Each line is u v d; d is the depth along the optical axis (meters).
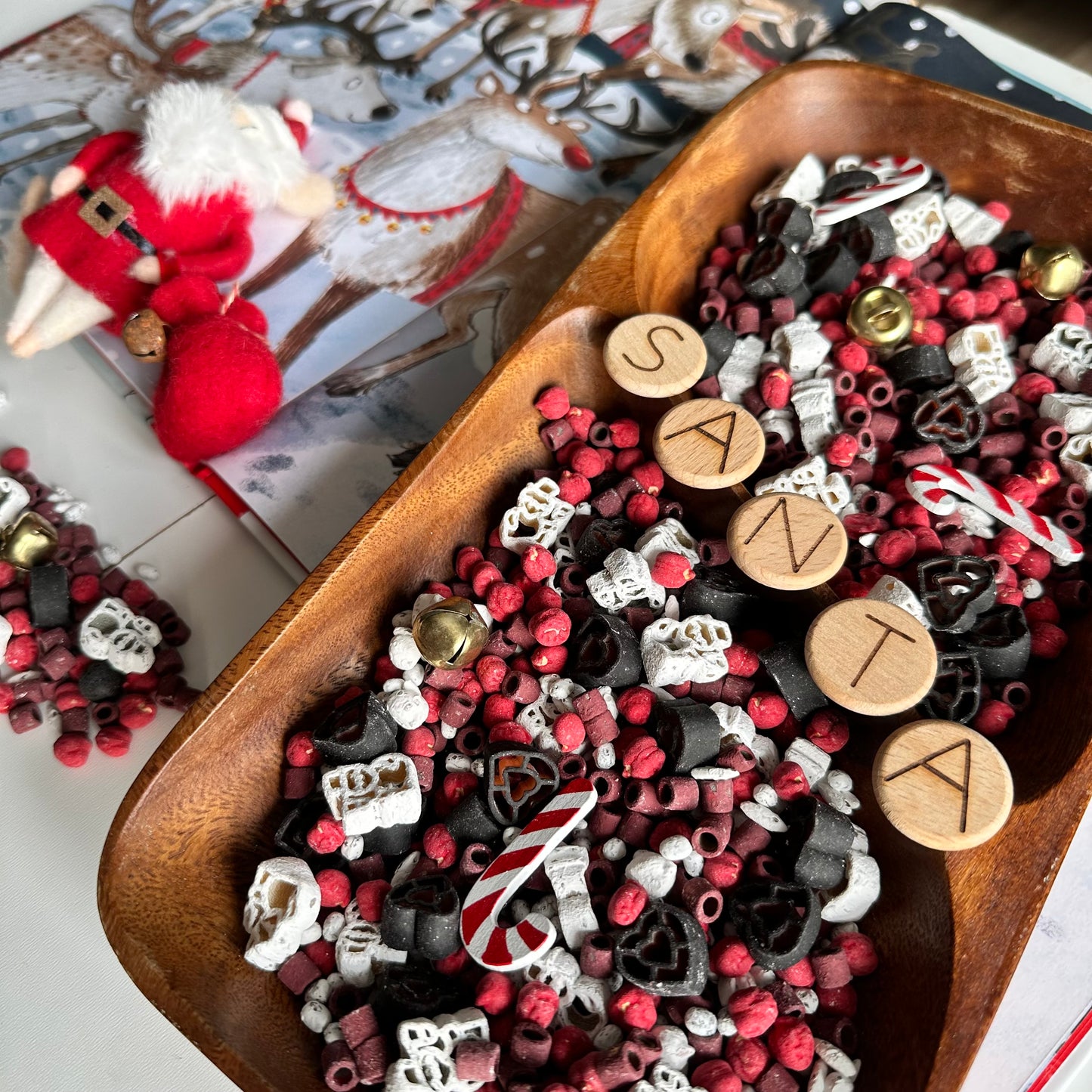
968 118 0.39
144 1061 0.30
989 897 0.28
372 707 0.31
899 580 0.33
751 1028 0.28
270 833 0.31
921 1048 0.27
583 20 0.48
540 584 0.34
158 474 0.39
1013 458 0.36
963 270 0.40
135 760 0.35
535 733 0.32
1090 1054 0.30
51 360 0.42
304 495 0.38
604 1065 0.27
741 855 0.31
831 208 0.38
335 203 0.44
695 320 0.39
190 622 0.37
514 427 0.35
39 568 0.36
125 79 0.47
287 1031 0.29
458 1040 0.28
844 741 0.31
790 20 0.47
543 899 0.30
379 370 0.40
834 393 0.36
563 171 0.44
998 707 0.32
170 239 0.39
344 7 0.49
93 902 0.32
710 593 0.33
